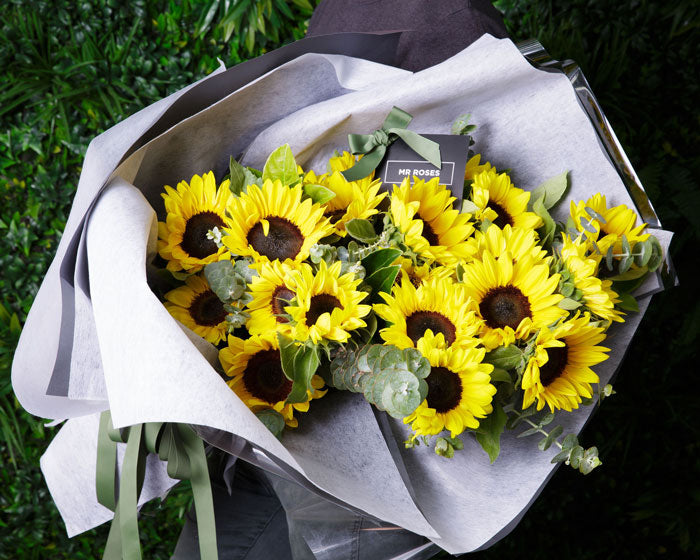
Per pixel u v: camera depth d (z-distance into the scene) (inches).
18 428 88.8
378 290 43.7
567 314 42.9
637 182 47.6
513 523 45.3
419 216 45.6
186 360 39.7
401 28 55.1
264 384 44.0
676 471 96.1
